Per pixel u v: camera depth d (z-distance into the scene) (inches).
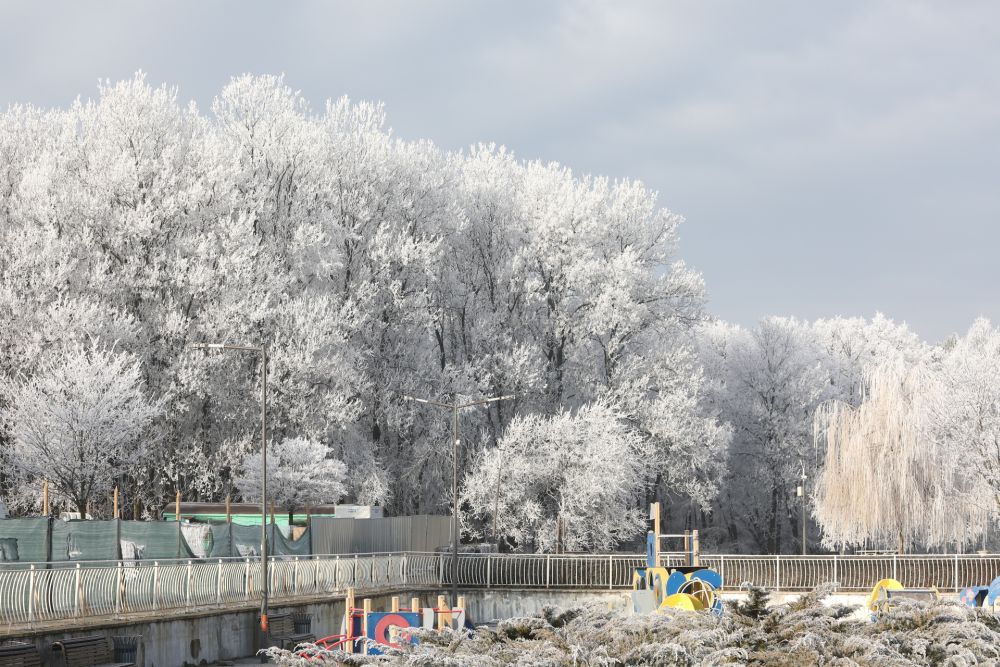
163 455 2124.8
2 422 1918.1
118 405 1845.5
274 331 2215.8
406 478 2573.8
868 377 1914.4
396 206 2613.2
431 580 1802.4
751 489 3292.3
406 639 445.1
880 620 421.7
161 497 2144.4
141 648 993.5
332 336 2233.0
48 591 932.0
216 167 2258.9
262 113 2480.3
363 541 1736.0
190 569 1160.2
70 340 1985.7
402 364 2586.1
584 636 402.9
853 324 3855.8
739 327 3624.5
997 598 925.8
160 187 2193.7
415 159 2706.7
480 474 2432.3
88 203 2132.1
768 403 3255.4
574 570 1764.3
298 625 1306.6
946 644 389.7
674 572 1198.9
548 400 2738.7
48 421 1775.3
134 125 2222.0
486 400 1919.3
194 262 2175.2
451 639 415.2
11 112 2377.0
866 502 1808.6
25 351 2006.6
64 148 2279.8
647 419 2618.1
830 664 362.6
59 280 2047.2
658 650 370.9
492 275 2822.3
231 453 2139.5
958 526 1809.8
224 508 1985.7
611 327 2667.3
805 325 3804.1
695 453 2603.3
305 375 2193.7
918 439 1804.9
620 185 2856.8
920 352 3597.4
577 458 2406.5
